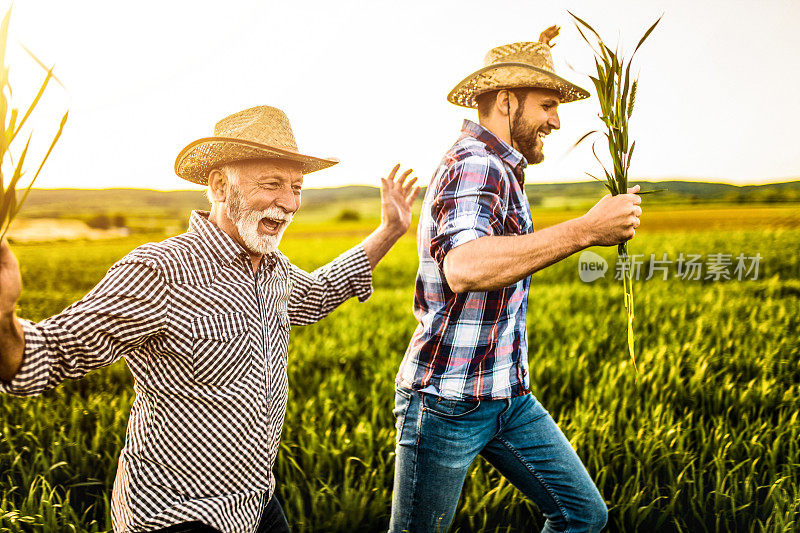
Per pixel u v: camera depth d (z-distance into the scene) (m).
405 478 2.33
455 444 2.22
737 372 5.06
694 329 6.52
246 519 1.97
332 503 3.16
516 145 2.30
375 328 7.62
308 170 2.47
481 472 3.39
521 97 2.23
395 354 5.70
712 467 3.48
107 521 3.10
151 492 1.87
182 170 2.22
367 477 3.39
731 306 7.85
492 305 2.17
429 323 2.24
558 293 10.13
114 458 3.62
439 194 2.05
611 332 6.63
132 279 1.78
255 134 1.99
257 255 2.10
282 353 2.16
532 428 2.38
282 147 2.03
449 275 1.89
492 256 1.81
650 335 6.38
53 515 2.97
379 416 4.21
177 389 1.87
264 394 2.00
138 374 1.92
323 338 6.90
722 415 4.12
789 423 3.68
